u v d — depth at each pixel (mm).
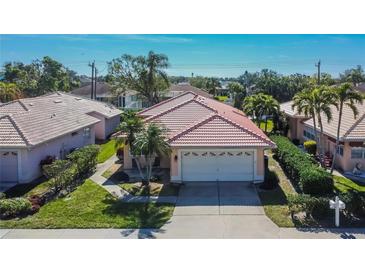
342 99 21891
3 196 17875
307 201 15820
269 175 21797
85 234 14469
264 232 14578
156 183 21703
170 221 15852
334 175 23188
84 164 23547
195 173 21781
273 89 65812
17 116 24344
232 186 20875
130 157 25188
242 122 28500
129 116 23281
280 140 29656
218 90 109750
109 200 18625
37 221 15797
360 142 23109
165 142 20250
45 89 76250
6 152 21969
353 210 15836
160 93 64312
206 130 21750
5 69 76750
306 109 24141
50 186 20031
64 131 26766
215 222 15695
